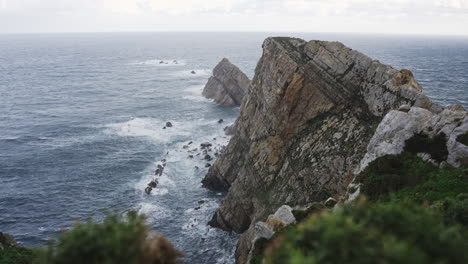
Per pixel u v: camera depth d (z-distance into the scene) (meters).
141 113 100.56
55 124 91.19
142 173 62.78
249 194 47.38
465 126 23.69
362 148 36.25
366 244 7.10
